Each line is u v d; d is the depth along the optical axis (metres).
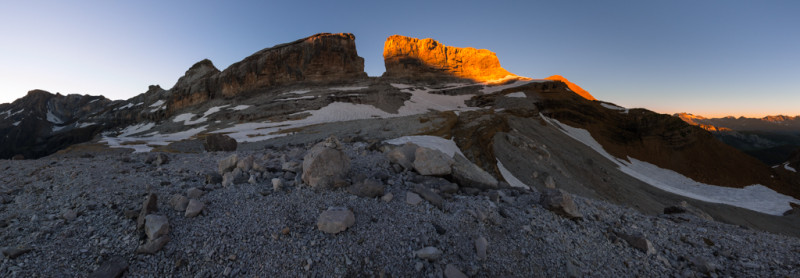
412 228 7.09
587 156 66.06
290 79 131.62
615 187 46.91
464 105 119.69
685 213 12.46
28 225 6.53
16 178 9.66
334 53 136.75
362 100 110.25
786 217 50.84
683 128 87.31
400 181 10.34
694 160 82.31
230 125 91.31
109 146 45.84
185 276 5.67
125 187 8.99
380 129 40.09
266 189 9.05
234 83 128.50
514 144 47.59
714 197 65.12
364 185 8.75
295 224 7.09
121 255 5.94
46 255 5.65
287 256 6.11
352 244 6.45
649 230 8.66
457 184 11.01
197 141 49.09
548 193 9.43
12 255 5.39
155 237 6.24
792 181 72.81
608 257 6.92
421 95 132.38
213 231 6.75
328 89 124.75
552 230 7.68
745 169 79.50
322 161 9.28
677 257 7.21
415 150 12.81
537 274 6.11
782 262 6.94
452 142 35.28
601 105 116.56
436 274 5.83
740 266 6.92
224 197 8.43
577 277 6.05
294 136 46.75
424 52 183.75
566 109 103.00
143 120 148.50
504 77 174.38
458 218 7.63
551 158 47.72
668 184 71.31
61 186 8.92
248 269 5.82
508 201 9.30
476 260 6.25
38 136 186.12
